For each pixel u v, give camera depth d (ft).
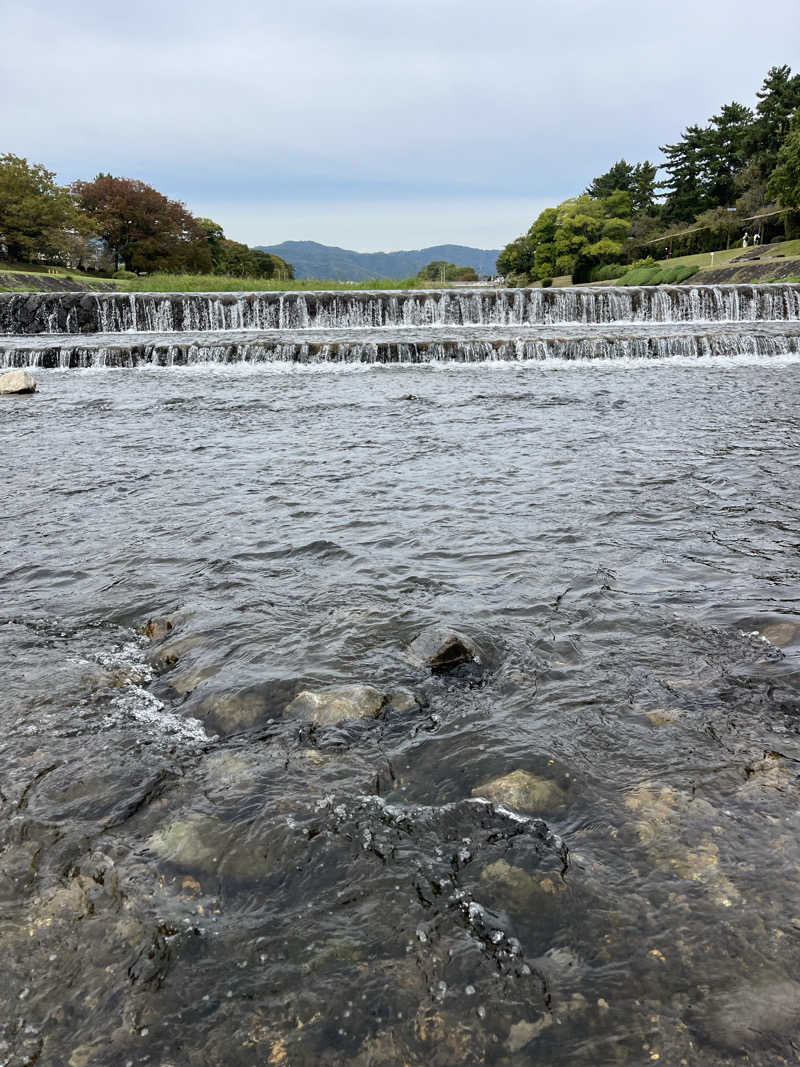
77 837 10.06
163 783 11.25
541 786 10.93
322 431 40.68
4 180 212.64
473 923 8.55
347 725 12.64
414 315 105.81
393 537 22.79
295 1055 7.04
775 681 13.87
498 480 29.60
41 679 14.51
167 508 26.35
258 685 13.89
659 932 8.29
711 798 10.59
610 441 36.99
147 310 101.45
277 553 21.53
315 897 9.02
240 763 11.72
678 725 12.53
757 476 29.63
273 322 103.71
